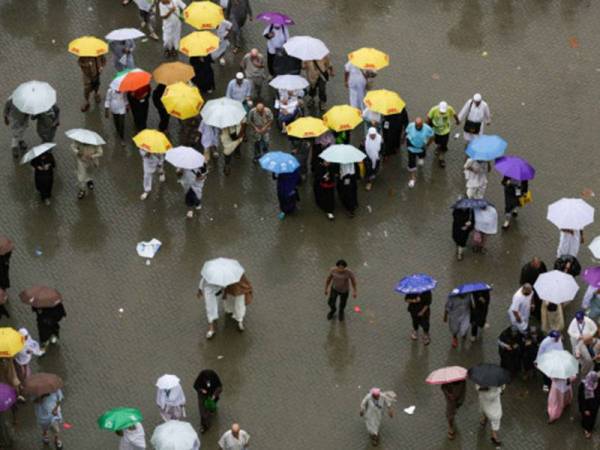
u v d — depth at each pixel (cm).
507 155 7519
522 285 6600
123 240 7031
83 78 7775
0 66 7969
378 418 5991
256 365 6438
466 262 6925
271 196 7275
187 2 8556
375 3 8488
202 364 6438
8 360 6094
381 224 7131
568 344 6581
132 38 7619
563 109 7812
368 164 7219
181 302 6731
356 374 6400
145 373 6397
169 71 7425
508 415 6238
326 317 6644
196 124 7312
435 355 6481
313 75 7644
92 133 7069
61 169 7388
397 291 6294
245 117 7306
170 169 7438
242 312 6488
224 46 7944
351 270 6881
